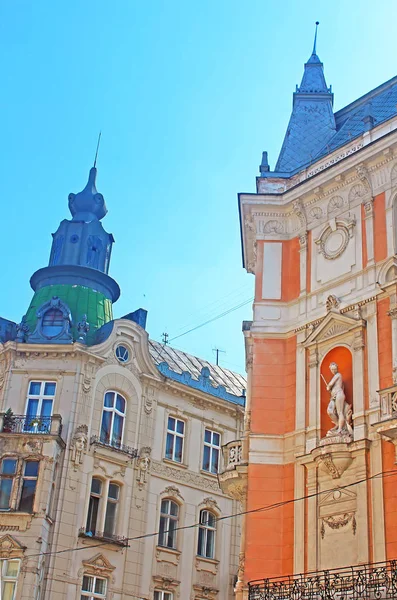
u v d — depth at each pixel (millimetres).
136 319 41344
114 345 37594
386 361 22484
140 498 36281
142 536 35250
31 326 38188
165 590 35875
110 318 40375
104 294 41062
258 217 27422
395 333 22469
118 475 35844
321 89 32500
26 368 36281
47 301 38625
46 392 35906
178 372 43031
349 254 24953
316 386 23922
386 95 29922
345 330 23812
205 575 37750
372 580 19422
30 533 31781
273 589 21219
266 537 22844
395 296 22922
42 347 36312
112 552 34469
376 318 23250
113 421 36500
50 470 32969
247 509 23375
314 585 21250
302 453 23344
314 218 26484
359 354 23156
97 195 44094
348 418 22688
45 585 31781
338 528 21641
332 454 22125
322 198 26438
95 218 43719
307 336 24953
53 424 33906
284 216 27359
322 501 22297
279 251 26953
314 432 23312
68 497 33625
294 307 25859
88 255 41781
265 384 25016
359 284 24203
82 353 36062
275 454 23938
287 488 23344
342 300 24422
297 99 32219
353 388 22953
